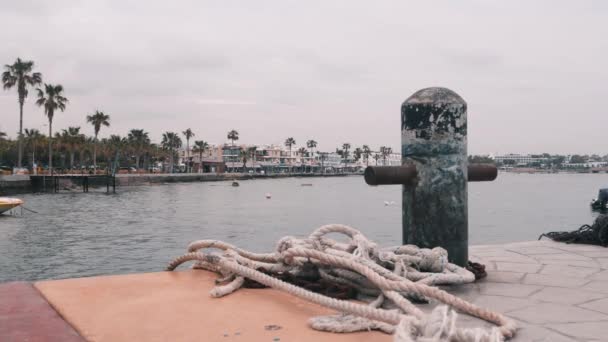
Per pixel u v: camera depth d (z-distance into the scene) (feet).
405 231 15.23
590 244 21.26
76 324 10.10
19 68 267.18
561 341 9.29
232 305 11.59
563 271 15.83
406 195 15.16
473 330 7.10
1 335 9.38
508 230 145.69
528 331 9.89
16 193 275.39
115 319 10.44
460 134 14.76
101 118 375.04
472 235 134.92
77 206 213.66
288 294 12.62
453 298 10.50
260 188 435.94
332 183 595.06
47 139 391.24
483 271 14.89
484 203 261.65
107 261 95.50
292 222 163.02
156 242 118.93
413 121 14.84
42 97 295.28
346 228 13.98
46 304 11.68
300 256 13.04
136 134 487.61
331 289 12.48
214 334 9.52
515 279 14.70
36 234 130.11
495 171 16.49
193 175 538.88
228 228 145.79
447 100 14.66
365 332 9.65
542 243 21.80
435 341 6.68
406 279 11.76
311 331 9.70
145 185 436.35
